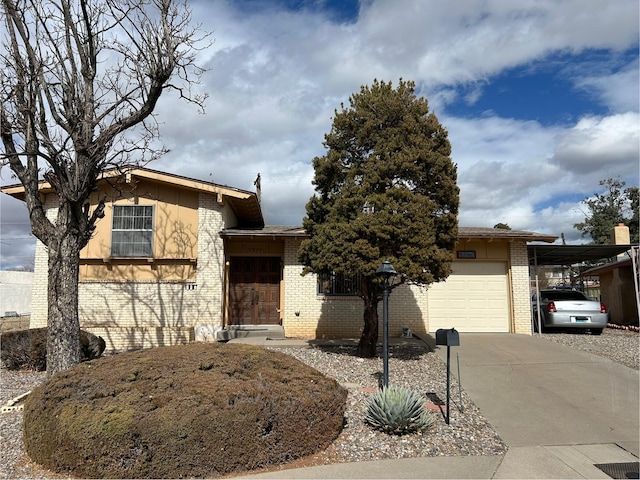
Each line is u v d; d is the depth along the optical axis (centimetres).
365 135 1063
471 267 1503
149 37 884
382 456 561
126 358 640
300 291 1431
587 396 797
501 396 798
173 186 1426
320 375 654
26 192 862
